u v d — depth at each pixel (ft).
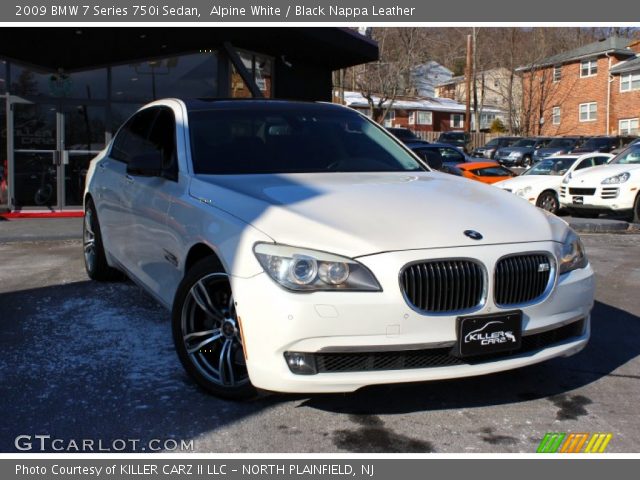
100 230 20.40
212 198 13.12
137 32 34.55
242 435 11.23
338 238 11.10
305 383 10.81
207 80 41.42
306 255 10.89
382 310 10.69
